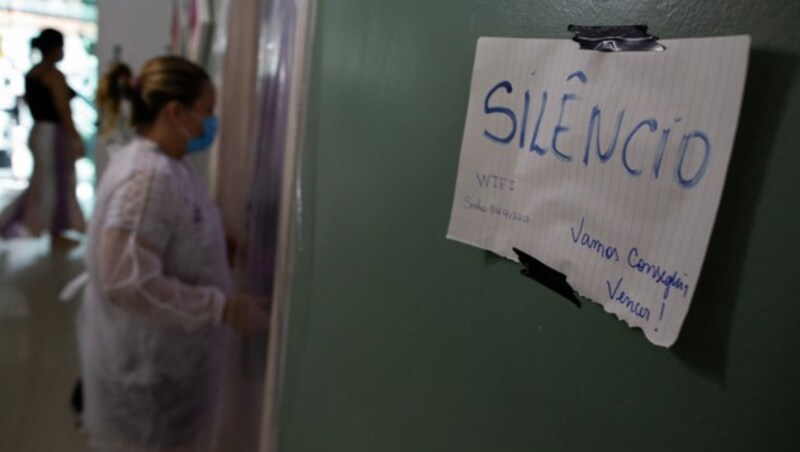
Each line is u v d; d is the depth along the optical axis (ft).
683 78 1.07
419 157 1.83
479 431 1.63
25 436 5.96
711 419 1.06
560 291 1.35
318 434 2.55
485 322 1.59
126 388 3.87
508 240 1.49
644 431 1.18
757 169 0.98
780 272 0.95
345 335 2.31
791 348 0.94
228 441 4.31
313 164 2.57
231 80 4.73
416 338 1.87
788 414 0.96
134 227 3.44
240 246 4.60
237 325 3.86
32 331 8.05
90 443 4.31
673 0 1.09
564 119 1.32
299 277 2.74
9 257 10.63
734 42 0.98
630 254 1.18
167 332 3.83
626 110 1.18
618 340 1.22
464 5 1.62
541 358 1.42
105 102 4.94
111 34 9.97
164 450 4.05
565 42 1.32
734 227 1.01
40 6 12.35
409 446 1.92
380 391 2.08
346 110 2.25
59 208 11.32
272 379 3.04
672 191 1.09
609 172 1.22
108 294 3.47
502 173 1.51
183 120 3.93
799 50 0.91
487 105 1.54
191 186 3.98
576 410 1.33
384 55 1.99
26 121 11.26
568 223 1.32
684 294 1.07
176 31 9.29
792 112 0.93
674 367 1.12
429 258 1.80
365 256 2.15
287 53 3.46
